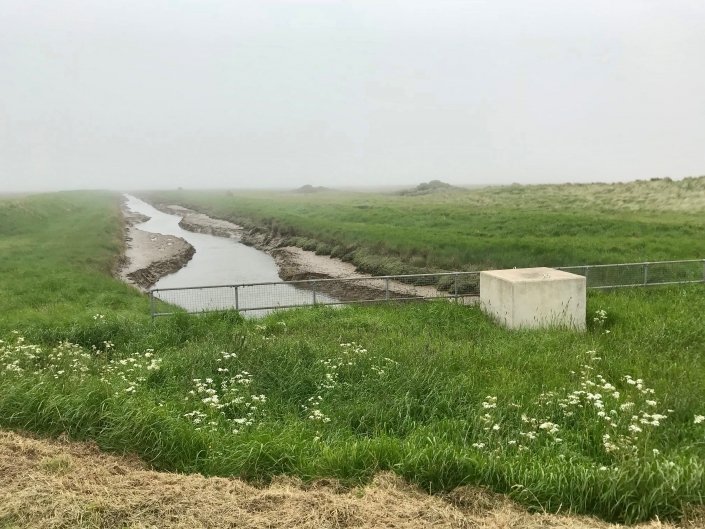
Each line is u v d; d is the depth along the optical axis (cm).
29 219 4712
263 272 3091
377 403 703
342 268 2911
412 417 684
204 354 930
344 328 1250
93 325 1237
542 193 6806
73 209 7019
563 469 494
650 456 530
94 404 610
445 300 1514
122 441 560
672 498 450
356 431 655
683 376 785
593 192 5991
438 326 1248
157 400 727
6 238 3703
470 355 945
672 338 1000
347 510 434
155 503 444
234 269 3234
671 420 652
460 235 3106
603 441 580
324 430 646
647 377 799
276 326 1270
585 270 1627
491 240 2767
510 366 882
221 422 664
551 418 663
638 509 445
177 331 1206
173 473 521
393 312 1406
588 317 1241
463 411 697
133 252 3928
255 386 796
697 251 2208
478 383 806
